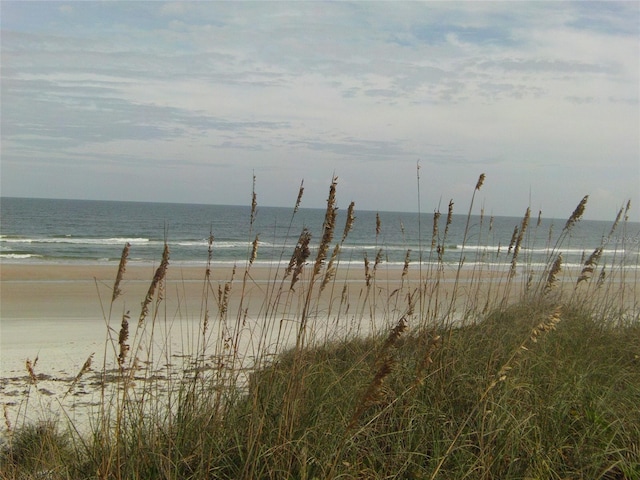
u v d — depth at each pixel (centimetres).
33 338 1080
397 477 365
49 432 418
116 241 4500
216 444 364
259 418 384
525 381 457
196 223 7969
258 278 2259
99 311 1441
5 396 647
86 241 4416
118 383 373
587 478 371
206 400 411
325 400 417
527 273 823
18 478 371
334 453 351
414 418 400
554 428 415
